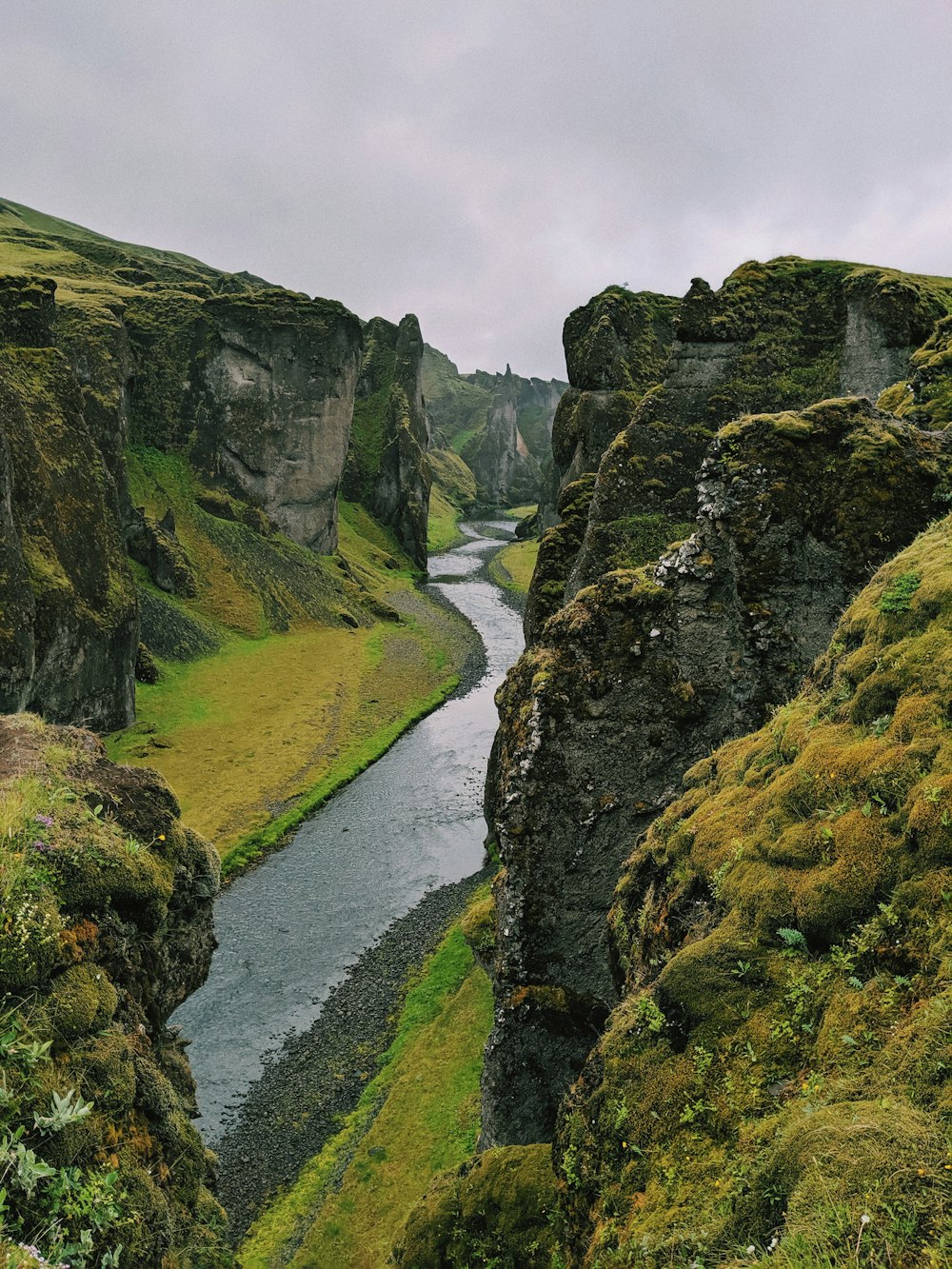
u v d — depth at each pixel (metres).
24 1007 8.66
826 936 7.98
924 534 12.35
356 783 51.78
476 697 70.19
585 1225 8.43
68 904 9.95
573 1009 17.55
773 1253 5.46
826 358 31.77
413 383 158.88
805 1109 6.50
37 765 11.74
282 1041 28.39
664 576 17.98
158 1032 12.17
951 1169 5.04
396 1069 26.08
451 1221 11.57
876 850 7.96
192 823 43.88
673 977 8.66
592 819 17.75
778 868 8.83
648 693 17.70
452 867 40.72
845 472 15.91
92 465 57.66
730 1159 6.96
